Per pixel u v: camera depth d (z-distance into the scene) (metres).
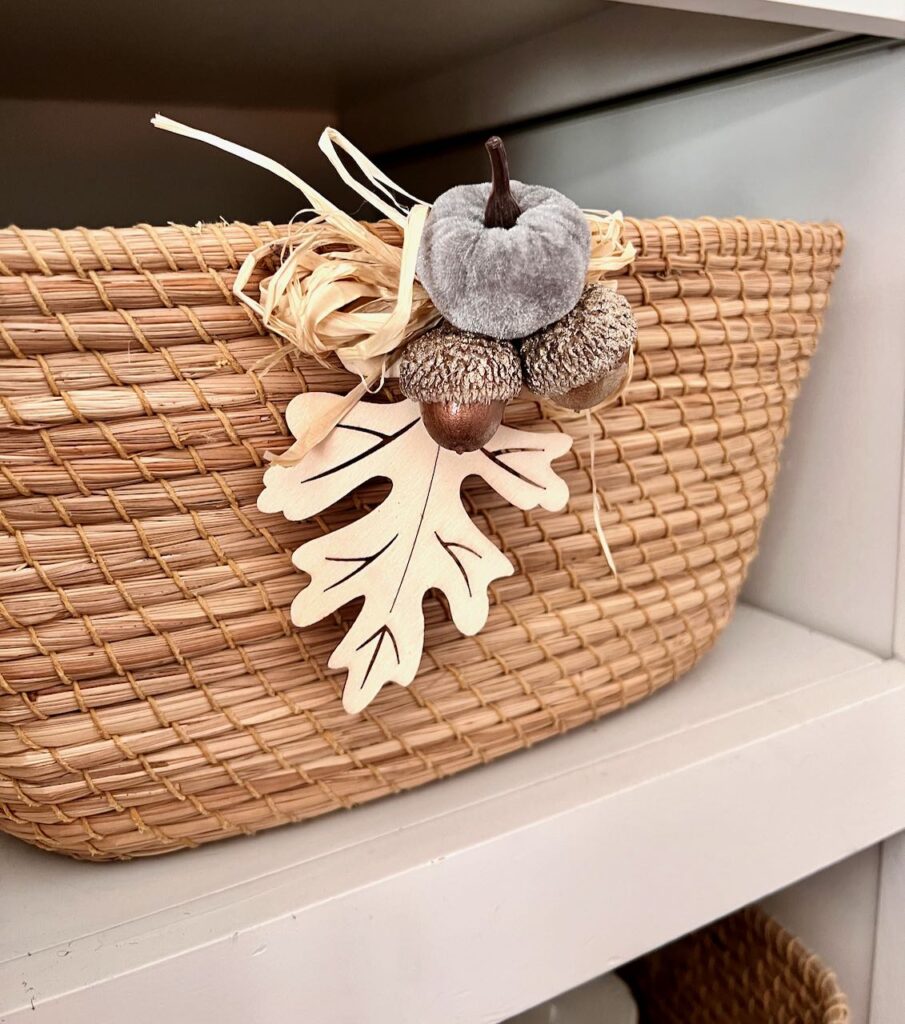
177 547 0.28
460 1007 0.33
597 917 0.36
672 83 0.49
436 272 0.25
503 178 0.24
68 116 0.59
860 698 0.42
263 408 0.28
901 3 0.36
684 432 0.37
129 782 0.30
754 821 0.39
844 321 0.45
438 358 0.25
